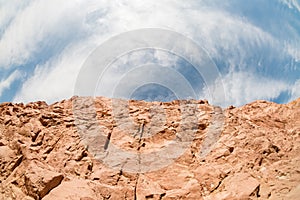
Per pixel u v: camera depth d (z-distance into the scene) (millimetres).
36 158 9734
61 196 8195
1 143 10820
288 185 8758
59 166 9961
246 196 8547
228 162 10281
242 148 10719
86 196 8281
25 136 11211
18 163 9781
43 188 8406
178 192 9109
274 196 8508
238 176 9375
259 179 9281
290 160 9812
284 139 11102
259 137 11156
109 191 8812
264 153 10305
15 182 9008
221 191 9109
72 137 11242
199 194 8977
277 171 9406
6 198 8586
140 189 9352
